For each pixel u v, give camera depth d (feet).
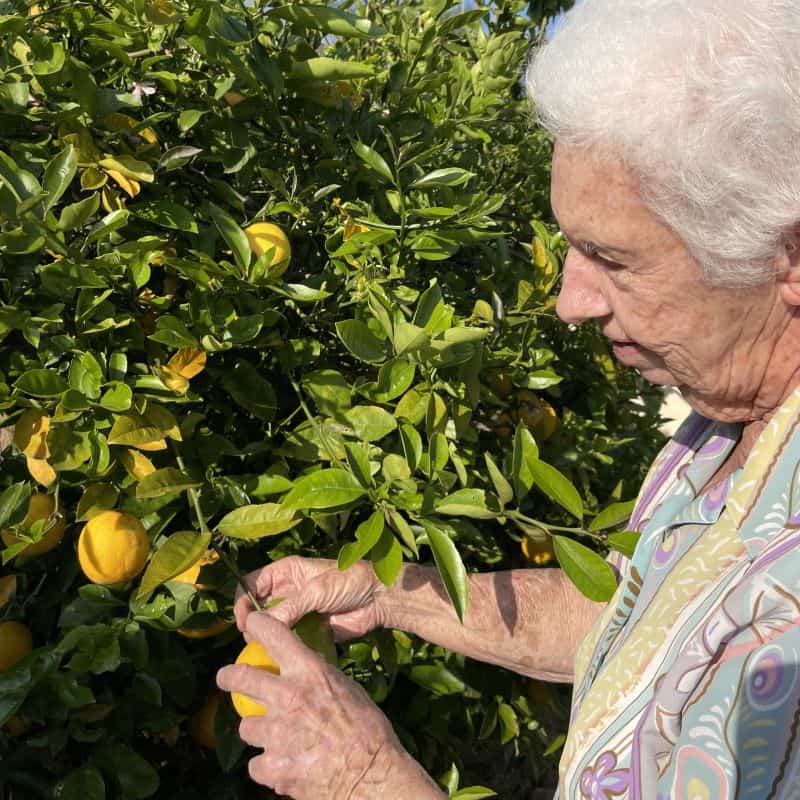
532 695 7.67
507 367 6.80
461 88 7.52
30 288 5.37
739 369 3.54
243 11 5.74
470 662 7.29
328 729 3.98
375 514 4.38
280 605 4.90
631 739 3.44
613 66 3.04
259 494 5.43
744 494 3.41
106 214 5.60
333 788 3.95
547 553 7.32
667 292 3.34
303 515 4.97
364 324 5.24
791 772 2.77
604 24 3.16
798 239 3.12
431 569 5.29
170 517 5.43
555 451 7.61
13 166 4.95
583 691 4.22
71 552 6.03
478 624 5.13
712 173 2.94
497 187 9.12
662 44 2.98
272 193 6.37
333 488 4.41
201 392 5.91
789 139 2.89
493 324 6.49
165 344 5.39
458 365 5.87
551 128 3.26
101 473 4.84
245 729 4.09
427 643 6.98
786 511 3.24
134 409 4.91
